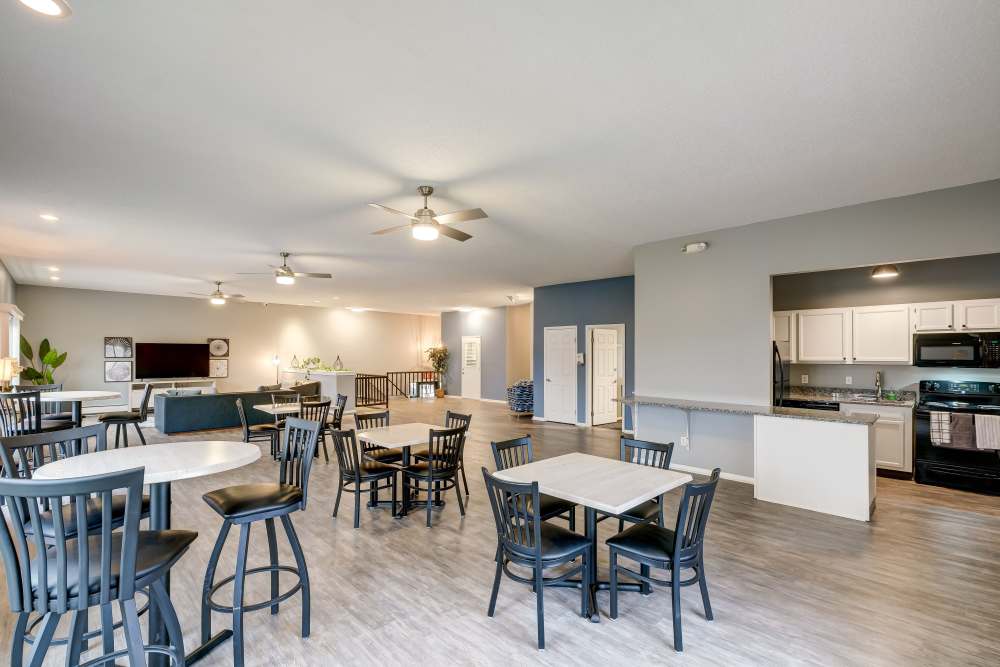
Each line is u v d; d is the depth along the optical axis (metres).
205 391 8.39
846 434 3.98
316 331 13.70
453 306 13.25
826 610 2.58
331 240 5.55
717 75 2.29
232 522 2.12
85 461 2.15
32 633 2.34
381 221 4.75
